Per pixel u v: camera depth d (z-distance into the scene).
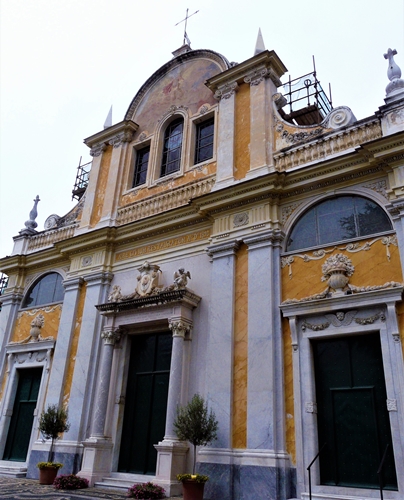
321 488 8.54
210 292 11.72
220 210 12.11
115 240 14.46
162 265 13.11
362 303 9.12
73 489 10.48
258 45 13.83
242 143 12.88
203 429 9.39
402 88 10.34
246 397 9.93
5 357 15.74
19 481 11.85
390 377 8.47
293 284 10.38
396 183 9.59
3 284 19.59
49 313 15.39
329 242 10.40
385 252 9.36
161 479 9.85
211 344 10.85
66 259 15.95
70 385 13.39
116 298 12.96
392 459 8.17
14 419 14.64
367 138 10.62
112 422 11.99
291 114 15.99
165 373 11.89
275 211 11.28
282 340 9.99
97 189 16.17
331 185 10.77
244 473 9.15
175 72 16.30
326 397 9.27
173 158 15.07
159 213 13.34
